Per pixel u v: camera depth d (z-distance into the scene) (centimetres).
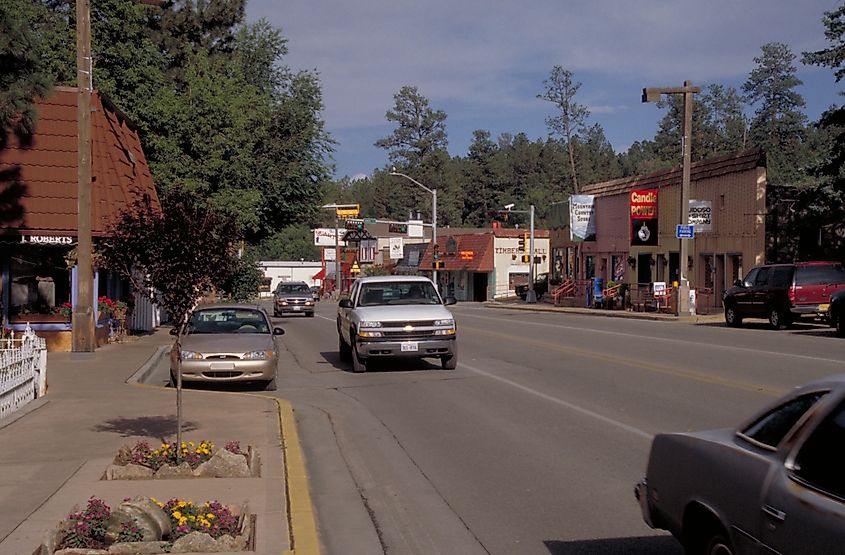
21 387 1312
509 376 1769
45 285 2364
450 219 12175
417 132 12325
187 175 3312
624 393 1487
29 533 679
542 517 779
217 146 3378
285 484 855
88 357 2059
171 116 3338
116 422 1195
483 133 14100
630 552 677
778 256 3603
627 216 4812
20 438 1076
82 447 1021
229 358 1595
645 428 1172
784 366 1758
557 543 705
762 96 8912
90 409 1306
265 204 4238
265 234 4578
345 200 15875
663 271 4409
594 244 5288
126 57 3488
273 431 1136
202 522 678
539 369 1872
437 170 12219
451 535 737
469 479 926
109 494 805
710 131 9912
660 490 569
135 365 1941
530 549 693
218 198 3362
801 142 8731
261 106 3872
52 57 3300
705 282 4031
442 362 1922
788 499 437
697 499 519
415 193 12088
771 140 8706
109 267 952
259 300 8456
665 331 2847
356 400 1516
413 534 743
